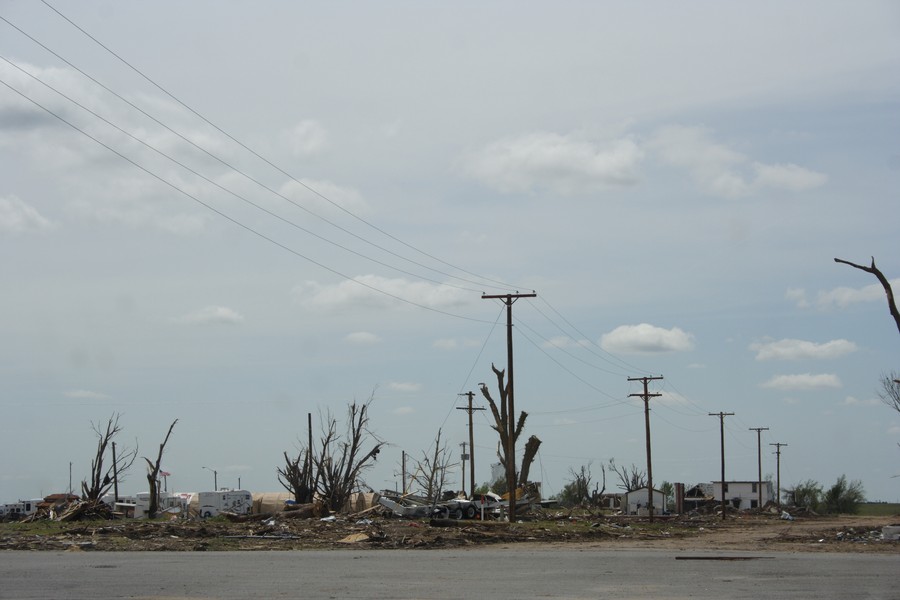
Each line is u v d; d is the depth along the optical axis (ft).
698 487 414.82
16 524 159.63
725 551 114.42
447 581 68.69
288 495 244.42
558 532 155.12
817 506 434.30
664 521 252.01
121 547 107.96
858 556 103.30
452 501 200.64
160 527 137.49
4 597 56.24
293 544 117.29
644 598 58.39
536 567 83.25
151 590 60.44
